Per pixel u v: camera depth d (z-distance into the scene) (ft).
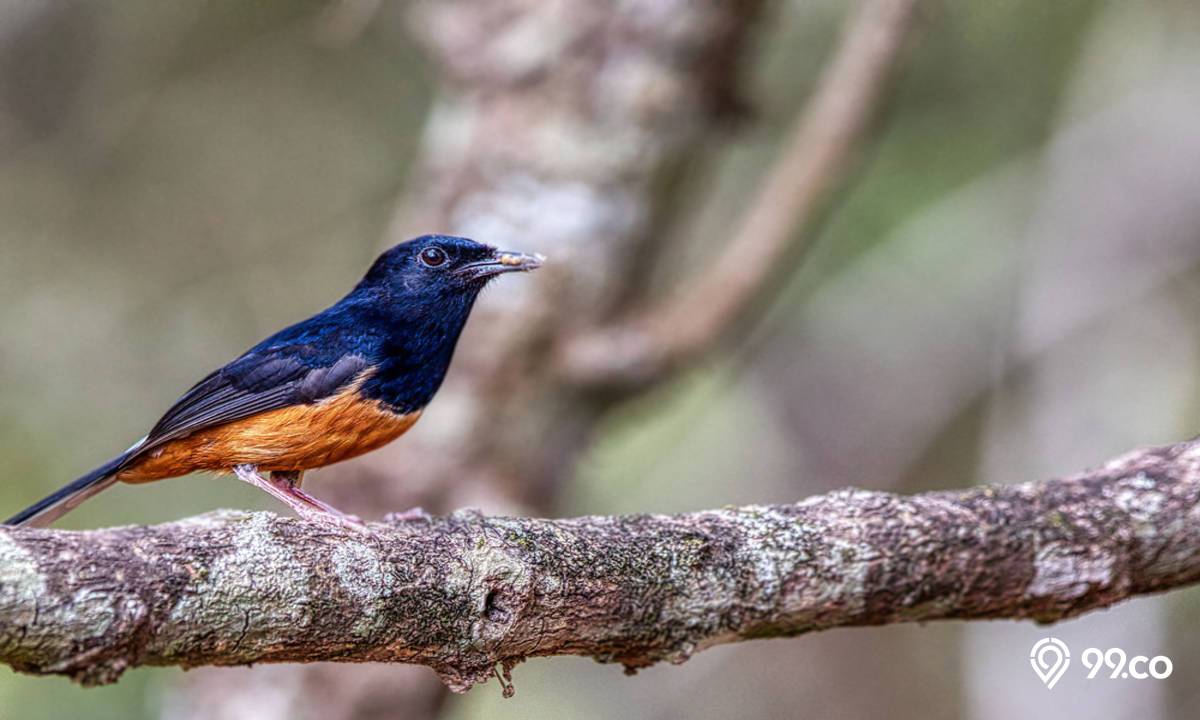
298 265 47.91
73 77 47.50
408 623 19.17
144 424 45.24
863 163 43.09
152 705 39.45
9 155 46.70
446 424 39.88
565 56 40.24
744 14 40.32
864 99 38.06
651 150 40.24
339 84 48.85
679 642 21.13
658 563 20.75
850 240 49.32
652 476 53.42
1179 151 46.32
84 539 17.49
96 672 17.19
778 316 53.42
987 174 47.73
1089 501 22.54
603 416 41.22
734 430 54.54
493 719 53.57
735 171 55.21
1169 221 46.24
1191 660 46.75
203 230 47.65
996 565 21.94
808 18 50.83
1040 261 46.78
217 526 18.67
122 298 46.50
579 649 20.80
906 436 53.11
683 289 43.06
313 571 18.57
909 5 37.42
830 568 21.42
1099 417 45.91
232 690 39.19
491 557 19.67
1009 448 49.60
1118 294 46.26
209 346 46.78
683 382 45.06
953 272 49.80
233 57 48.16
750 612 21.25
